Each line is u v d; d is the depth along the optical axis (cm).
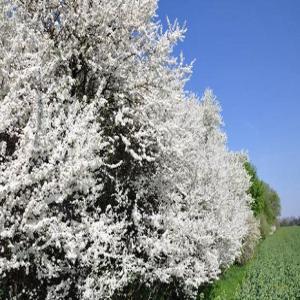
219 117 2214
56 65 731
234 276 2028
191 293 1053
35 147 523
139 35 838
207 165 1406
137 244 831
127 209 853
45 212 529
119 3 779
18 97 618
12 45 650
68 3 767
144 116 814
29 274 582
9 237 495
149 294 926
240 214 1998
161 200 909
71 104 650
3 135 616
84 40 783
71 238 555
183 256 1002
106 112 833
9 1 764
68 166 530
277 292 1526
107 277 687
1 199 503
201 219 1166
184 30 851
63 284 586
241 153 2781
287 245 4000
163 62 875
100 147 591
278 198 7275
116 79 807
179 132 923
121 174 855
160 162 882
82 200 648
